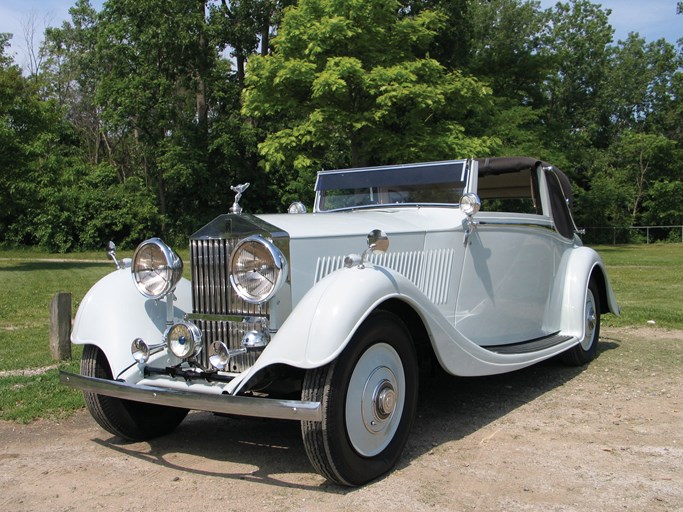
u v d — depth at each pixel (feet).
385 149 55.21
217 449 12.98
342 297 10.27
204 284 11.94
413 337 12.82
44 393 17.13
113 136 133.80
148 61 94.53
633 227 123.75
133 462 12.28
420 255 13.78
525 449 12.35
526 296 17.03
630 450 12.21
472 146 54.34
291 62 51.60
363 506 9.81
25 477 11.53
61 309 21.74
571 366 19.43
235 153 99.81
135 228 102.73
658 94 154.30
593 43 136.87
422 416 14.66
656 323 26.81
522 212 18.51
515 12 114.21
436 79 54.70
